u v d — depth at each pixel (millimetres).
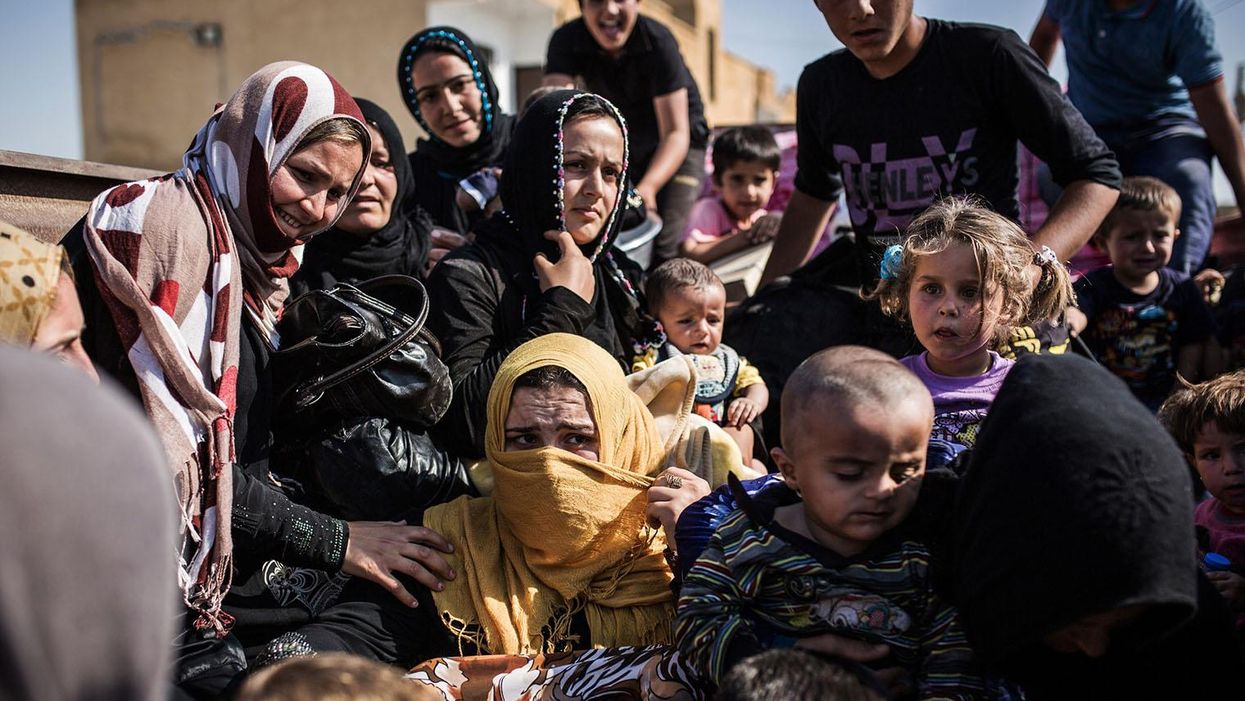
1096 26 5012
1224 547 2783
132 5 17391
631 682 2361
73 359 1898
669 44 5359
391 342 2682
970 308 2711
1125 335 4273
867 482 1958
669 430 2980
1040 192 5137
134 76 17578
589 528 2578
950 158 3527
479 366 3086
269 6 16531
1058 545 1803
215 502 2363
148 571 1221
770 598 2109
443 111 4719
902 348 3455
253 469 2645
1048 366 2018
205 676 2350
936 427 2732
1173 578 1758
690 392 2988
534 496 2572
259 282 2693
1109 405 1896
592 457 2645
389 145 3861
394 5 15773
